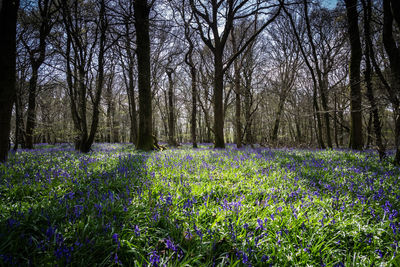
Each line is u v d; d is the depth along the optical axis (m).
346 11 14.15
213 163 8.69
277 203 4.26
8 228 2.81
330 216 3.74
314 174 6.81
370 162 8.86
